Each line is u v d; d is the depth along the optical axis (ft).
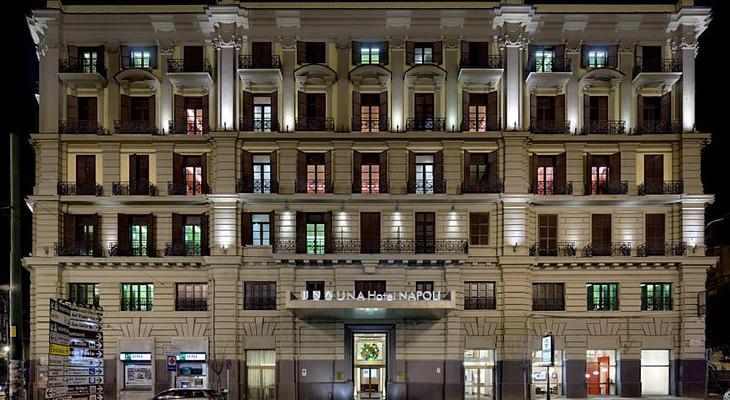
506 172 162.20
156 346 161.79
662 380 163.53
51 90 165.48
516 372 158.51
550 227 165.27
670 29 167.43
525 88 166.50
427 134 162.81
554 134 164.14
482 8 164.66
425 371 159.22
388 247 161.99
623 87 167.22
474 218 164.55
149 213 163.94
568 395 160.15
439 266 161.68
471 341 160.45
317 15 165.37
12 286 86.79
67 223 163.63
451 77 166.09
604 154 166.61
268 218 164.45
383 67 163.84
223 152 162.50
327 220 162.50
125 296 163.84
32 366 158.92
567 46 167.22
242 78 164.76
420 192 164.14
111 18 166.20
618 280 163.73
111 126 165.89
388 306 149.79
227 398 147.95
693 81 165.58
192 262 161.68
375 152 165.68
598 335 162.30
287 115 165.58
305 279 161.48
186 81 164.86
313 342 160.04
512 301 160.15
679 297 162.81
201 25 166.81
